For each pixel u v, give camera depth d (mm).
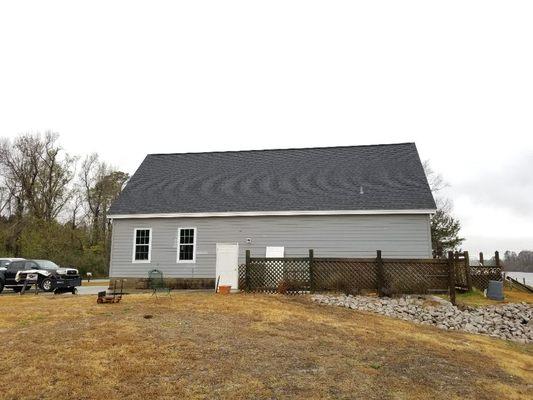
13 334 8805
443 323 12766
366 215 19141
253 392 6207
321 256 19250
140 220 20953
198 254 20234
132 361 7270
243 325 10180
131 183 23469
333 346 8977
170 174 24172
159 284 19938
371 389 6641
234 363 7418
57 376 6527
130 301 13258
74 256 43844
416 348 9500
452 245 36500
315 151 24938
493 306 14531
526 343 11742
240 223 20188
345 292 15258
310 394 6246
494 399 6742
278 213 19688
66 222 50031
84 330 9086
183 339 8648
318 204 19734
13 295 18219
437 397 6555
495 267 18797
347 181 21297
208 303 12781
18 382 6277
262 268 15883
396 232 18828
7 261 24500
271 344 8734
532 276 43000
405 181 20594
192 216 20438
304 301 13977
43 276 20859
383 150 23984
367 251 18906
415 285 15055
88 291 21562
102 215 54500
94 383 6336
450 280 14711
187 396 5988
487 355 9688
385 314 13227
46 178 46875
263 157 25000
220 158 25453
